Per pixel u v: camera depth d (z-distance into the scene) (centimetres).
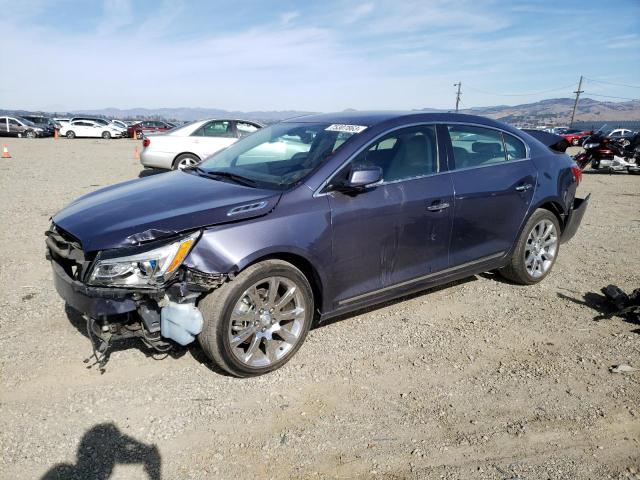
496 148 464
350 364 354
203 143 1149
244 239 311
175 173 431
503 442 278
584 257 614
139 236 296
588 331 414
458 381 337
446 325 418
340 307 371
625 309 430
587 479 253
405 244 390
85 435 274
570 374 349
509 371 351
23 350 356
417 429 287
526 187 469
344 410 302
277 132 444
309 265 348
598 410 309
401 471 255
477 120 458
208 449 267
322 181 352
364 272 373
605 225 796
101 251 296
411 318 430
